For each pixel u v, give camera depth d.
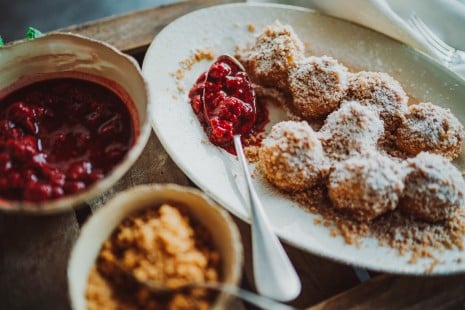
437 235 0.40
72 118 0.40
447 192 0.40
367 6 0.51
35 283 0.38
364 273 0.41
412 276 0.39
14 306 0.37
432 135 0.44
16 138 0.38
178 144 0.43
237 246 0.33
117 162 0.38
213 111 0.46
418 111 0.45
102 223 0.34
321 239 0.39
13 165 0.37
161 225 0.34
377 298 0.38
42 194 0.36
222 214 0.34
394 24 0.50
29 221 0.40
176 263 0.32
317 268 0.40
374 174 0.40
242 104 0.46
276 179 0.42
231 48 0.51
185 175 0.43
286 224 0.40
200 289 0.32
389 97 0.47
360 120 0.44
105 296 0.33
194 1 0.54
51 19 0.73
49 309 0.37
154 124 0.43
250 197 0.40
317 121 0.48
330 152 0.44
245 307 0.38
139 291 0.33
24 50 0.41
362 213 0.40
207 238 0.35
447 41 0.55
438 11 0.55
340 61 0.51
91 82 0.42
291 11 0.52
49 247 0.39
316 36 0.52
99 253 0.34
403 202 0.41
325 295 0.40
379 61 0.50
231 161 0.44
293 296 0.36
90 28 0.51
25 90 0.41
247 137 0.47
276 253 0.37
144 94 0.39
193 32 0.50
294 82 0.48
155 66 0.47
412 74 0.49
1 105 0.41
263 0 0.57
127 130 0.40
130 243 0.34
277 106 0.49
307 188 0.42
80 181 0.37
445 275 0.39
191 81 0.48
